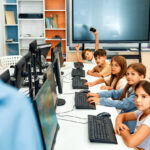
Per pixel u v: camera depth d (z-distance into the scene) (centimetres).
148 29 564
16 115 18
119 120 163
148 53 558
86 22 564
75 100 204
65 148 129
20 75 195
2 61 407
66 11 589
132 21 562
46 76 159
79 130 152
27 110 19
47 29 579
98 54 332
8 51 618
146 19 561
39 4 593
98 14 561
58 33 612
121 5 555
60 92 225
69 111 187
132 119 169
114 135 143
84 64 418
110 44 606
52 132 127
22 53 615
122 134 143
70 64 414
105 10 558
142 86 142
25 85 263
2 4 572
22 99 19
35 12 597
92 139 136
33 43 297
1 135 16
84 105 192
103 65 337
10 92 18
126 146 133
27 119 19
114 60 249
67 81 290
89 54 422
